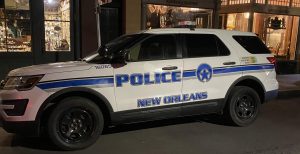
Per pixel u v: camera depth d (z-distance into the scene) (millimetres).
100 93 5215
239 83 6613
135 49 5531
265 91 6781
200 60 6008
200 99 6043
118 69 5332
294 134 6148
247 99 6613
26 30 9953
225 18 14492
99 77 5203
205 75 6039
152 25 11461
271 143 5602
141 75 5484
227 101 6434
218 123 6758
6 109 4969
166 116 5844
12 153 5039
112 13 11094
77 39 10531
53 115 4973
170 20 11758
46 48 10273
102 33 11008
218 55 6254
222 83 6246
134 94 5461
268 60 6867
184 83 5855
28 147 5289
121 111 5402
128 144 5469
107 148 5281
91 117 5234
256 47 6812
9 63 9820
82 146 5191
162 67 5648
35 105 4887
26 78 4945
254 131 6281
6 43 9836
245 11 13445
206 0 12180
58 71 5043
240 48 6539
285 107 8555
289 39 14656
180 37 5953
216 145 5461
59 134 5047
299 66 14617
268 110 8156
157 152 5121
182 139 5738
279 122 6984
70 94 5168
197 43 6094
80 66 5211
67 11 10352
